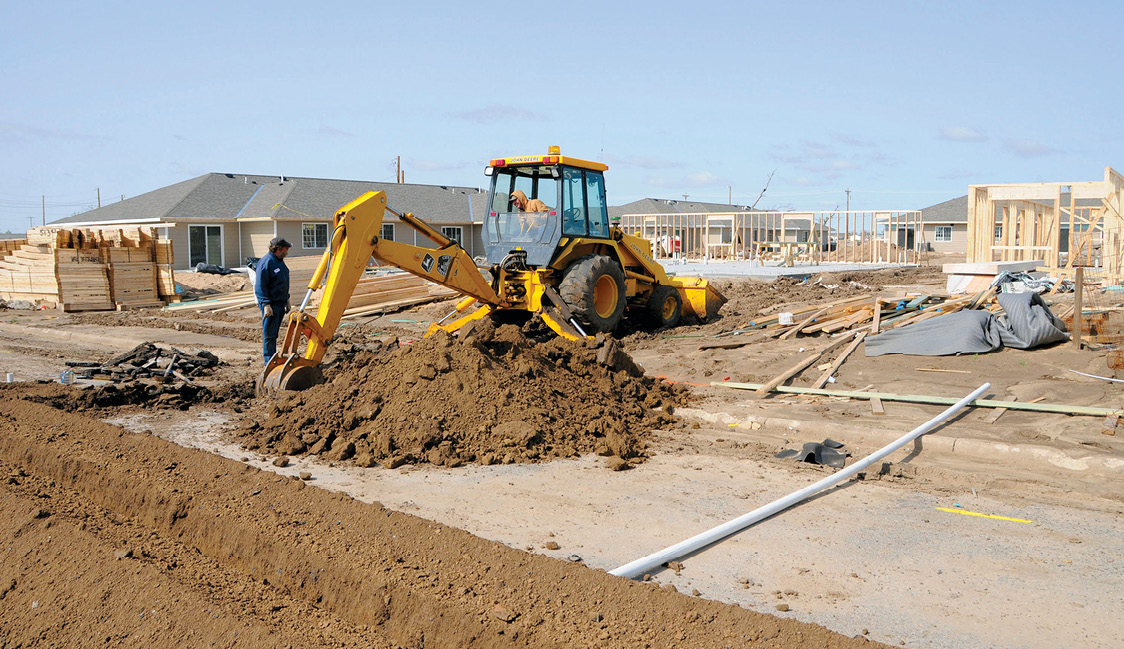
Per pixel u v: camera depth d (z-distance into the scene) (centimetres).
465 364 726
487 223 1179
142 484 546
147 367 1006
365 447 648
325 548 440
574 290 1099
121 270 1997
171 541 490
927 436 661
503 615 366
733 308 1555
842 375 923
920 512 518
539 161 1123
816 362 991
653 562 423
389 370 736
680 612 363
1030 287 1273
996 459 628
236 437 706
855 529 488
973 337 970
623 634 349
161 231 3052
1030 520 501
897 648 343
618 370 845
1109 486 561
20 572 445
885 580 416
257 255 3241
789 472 607
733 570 428
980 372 890
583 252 1194
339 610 407
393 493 558
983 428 689
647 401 813
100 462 593
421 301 1745
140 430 730
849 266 2975
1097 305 1128
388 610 390
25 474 606
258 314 1759
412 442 650
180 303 1967
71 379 970
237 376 1018
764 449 668
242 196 3394
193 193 3300
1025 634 358
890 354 985
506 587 391
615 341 855
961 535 477
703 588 406
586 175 1184
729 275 2283
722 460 641
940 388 837
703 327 1336
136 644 372
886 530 486
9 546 471
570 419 705
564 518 508
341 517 480
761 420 742
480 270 1116
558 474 604
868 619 373
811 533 481
